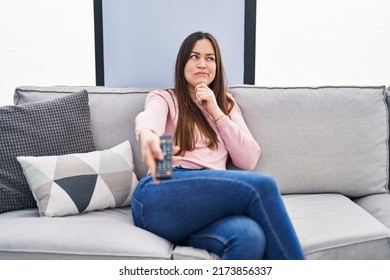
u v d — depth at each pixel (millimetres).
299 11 1859
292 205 1296
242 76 1876
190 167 1265
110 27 1816
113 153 1328
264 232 917
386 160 1472
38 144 1295
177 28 1822
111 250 933
